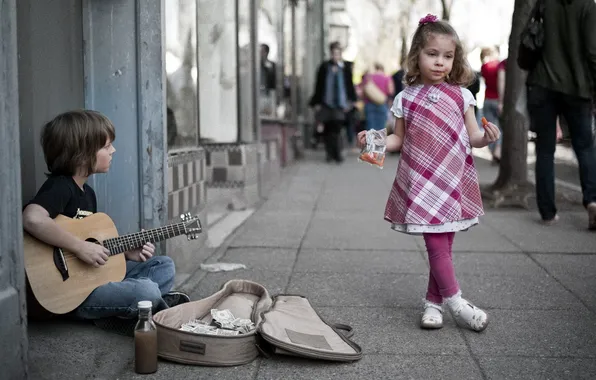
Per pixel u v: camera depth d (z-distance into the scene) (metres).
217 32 7.52
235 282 3.85
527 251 5.58
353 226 6.77
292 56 13.72
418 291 4.45
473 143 3.65
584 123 6.27
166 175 4.30
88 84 4.21
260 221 7.04
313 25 19.33
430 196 3.59
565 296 4.32
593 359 3.26
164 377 3.01
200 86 7.59
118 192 4.25
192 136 5.50
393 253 5.57
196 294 4.33
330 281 4.70
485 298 4.28
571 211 7.46
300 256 5.46
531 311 4.02
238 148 7.66
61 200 3.35
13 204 2.64
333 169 12.51
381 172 12.02
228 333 3.28
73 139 3.41
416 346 3.44
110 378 2.99
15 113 2.64
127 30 4.17
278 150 10.52
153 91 4.19
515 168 8.01
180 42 5.15
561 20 6.16
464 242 5.94
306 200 8.56
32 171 3.74
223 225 6.77
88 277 3.39
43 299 3.25
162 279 3.71
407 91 3.75
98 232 3.48
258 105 8.45
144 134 4.21
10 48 2.60
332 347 3.23
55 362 3.08
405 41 31.39
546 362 3.22
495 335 3.60
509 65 8.05
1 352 2.56
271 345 3.17
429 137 3.62
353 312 4.00
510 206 7.79
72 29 4.08
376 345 3.45
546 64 6.27
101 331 3.46
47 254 3.30
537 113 6.47
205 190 5.61
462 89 3.73
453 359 3.26
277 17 10.99
